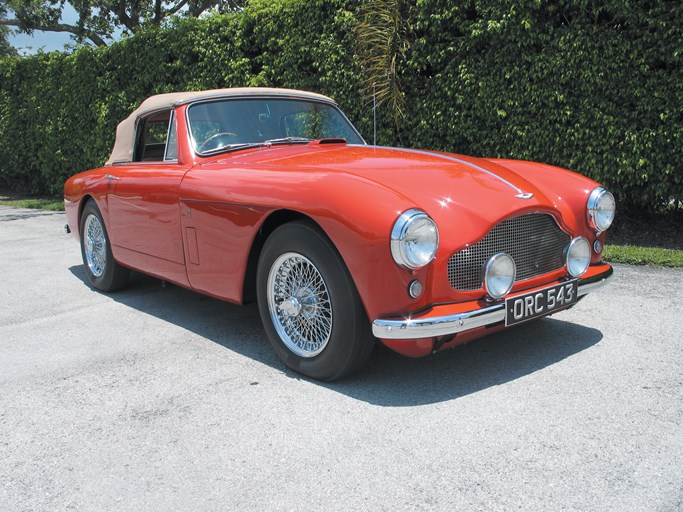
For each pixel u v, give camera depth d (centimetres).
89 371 335
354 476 220
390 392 289
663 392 274
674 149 570
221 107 408
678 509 192
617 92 591
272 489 214
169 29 1020
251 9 891
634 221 670
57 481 227
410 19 704
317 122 439
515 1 613
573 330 363
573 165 624
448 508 198
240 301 343
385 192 268
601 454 226
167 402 290
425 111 718
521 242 296
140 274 577
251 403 285
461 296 274
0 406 294
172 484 221
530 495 203
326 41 789
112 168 476
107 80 1132
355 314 277
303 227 289
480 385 292
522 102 640
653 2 562
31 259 677
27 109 1332
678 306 400
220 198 333
